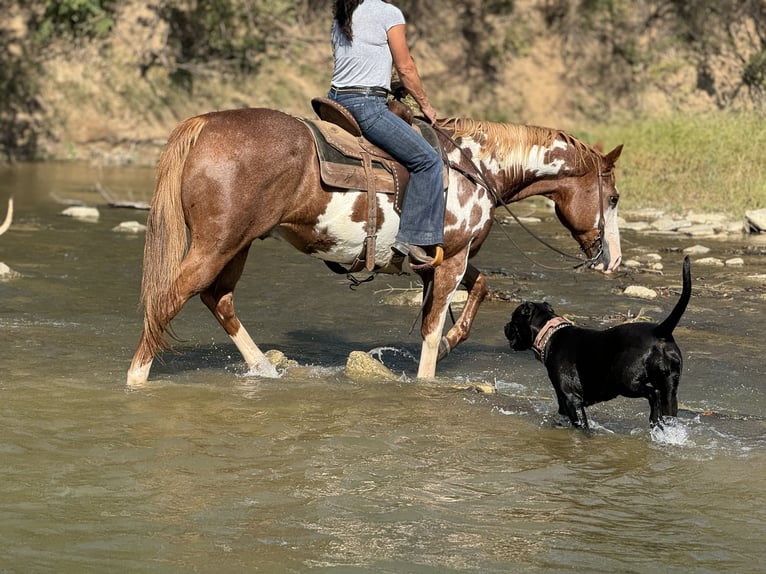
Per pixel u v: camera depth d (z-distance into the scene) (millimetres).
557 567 4691
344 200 7254
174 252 7062
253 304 10516
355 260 7559
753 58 27656
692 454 6297
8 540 4816
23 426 6418
